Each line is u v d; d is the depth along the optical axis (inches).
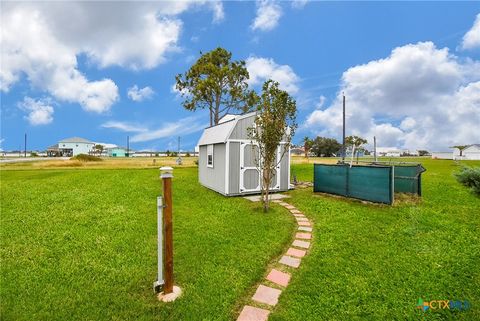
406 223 285.7
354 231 262.8
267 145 345.7
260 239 242.8
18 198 420.5
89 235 254.5
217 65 1192.8
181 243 233.6
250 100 1152.8
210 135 572.7
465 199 409.7
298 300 150.3
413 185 430.9
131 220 305.6
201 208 372.2
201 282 167.6
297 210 360.8
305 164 1255.5
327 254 210.4
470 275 174.9
